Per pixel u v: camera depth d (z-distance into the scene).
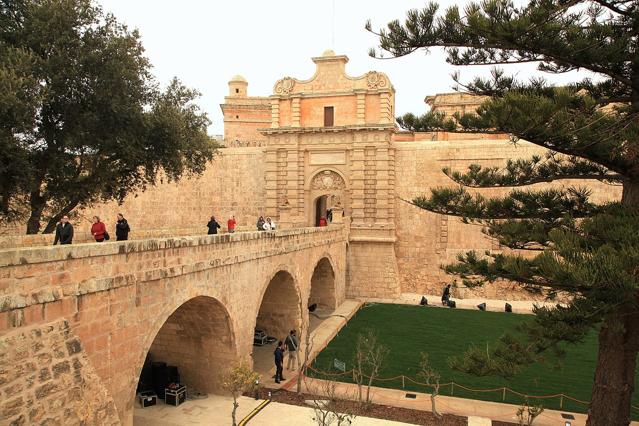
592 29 9.75
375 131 33.22
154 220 39.19
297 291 22.19
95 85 16.67
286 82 35.22
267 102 53.59
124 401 10.38
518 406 15.60
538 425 14.25
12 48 14.77
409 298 32.88
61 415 7.91
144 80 19.56
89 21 17.17
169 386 15.53
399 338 23.31
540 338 9.73
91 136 17.34
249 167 37.44
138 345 10.84
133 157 18.89
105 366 9.80
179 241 12.27
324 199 40.59
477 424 13.89
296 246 21.64
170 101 21.53
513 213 12.31
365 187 33.69
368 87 33.47
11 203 20.11
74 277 8.96
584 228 8.89
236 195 37.66
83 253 9.12
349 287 33.53
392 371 18.75
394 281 33.03
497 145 32.34
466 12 9.61
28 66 14.53
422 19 10.20
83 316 9.20
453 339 23.12
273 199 35.62
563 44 9.47
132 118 17.86
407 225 34.22
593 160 10.20
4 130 13.94
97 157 19.00
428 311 29.30
